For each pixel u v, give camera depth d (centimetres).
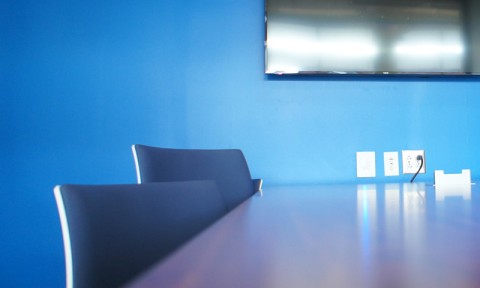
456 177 132
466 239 36
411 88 163
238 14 160
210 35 159
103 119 153
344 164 158
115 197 53
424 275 25
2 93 148
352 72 158
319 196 96
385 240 36
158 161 91
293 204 75
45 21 153
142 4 158
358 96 161
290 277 25
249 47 160
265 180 157
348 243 35
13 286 142
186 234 66
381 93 162
